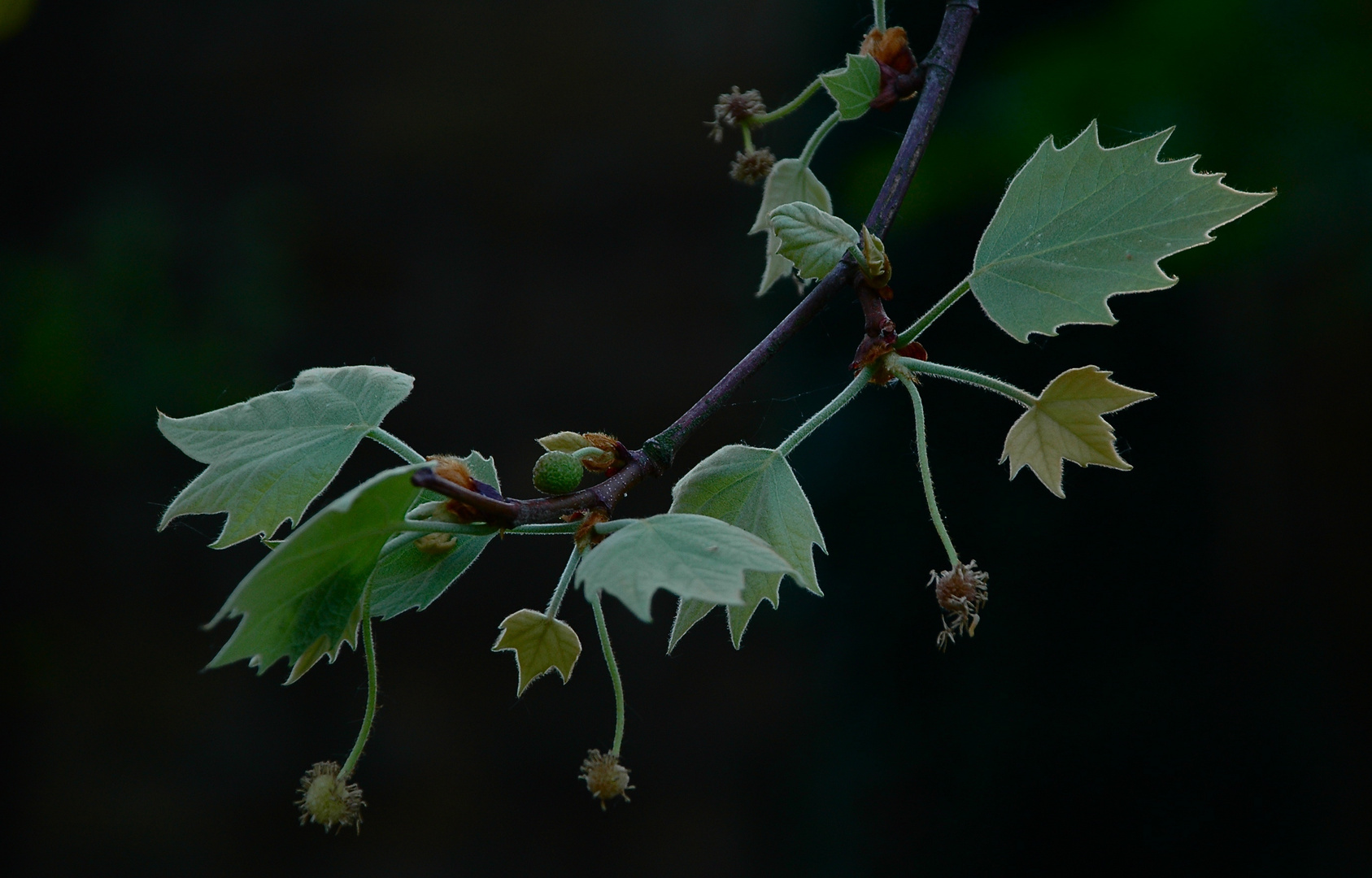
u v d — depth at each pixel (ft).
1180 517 9.76
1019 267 4.27
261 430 4.25
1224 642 9.57
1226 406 9.65
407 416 15.51
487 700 14.71
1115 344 9.70
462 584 15.07
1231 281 9.27
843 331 10.46
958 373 4.27
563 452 4.16
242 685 14.58
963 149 8.94
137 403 14.05
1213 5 8.33
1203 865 9.39
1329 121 8.14
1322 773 9.16
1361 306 8.82
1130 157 4.27
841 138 9.83
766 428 11.03
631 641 14.67
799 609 11.32
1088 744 9.82
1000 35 9.24
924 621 10.34
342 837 14.11
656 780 14.19
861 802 10.99
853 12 11.92
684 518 4.11
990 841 10.11
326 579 4.10
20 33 15.25
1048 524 9.90
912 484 10.20
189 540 14.94
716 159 16.40
